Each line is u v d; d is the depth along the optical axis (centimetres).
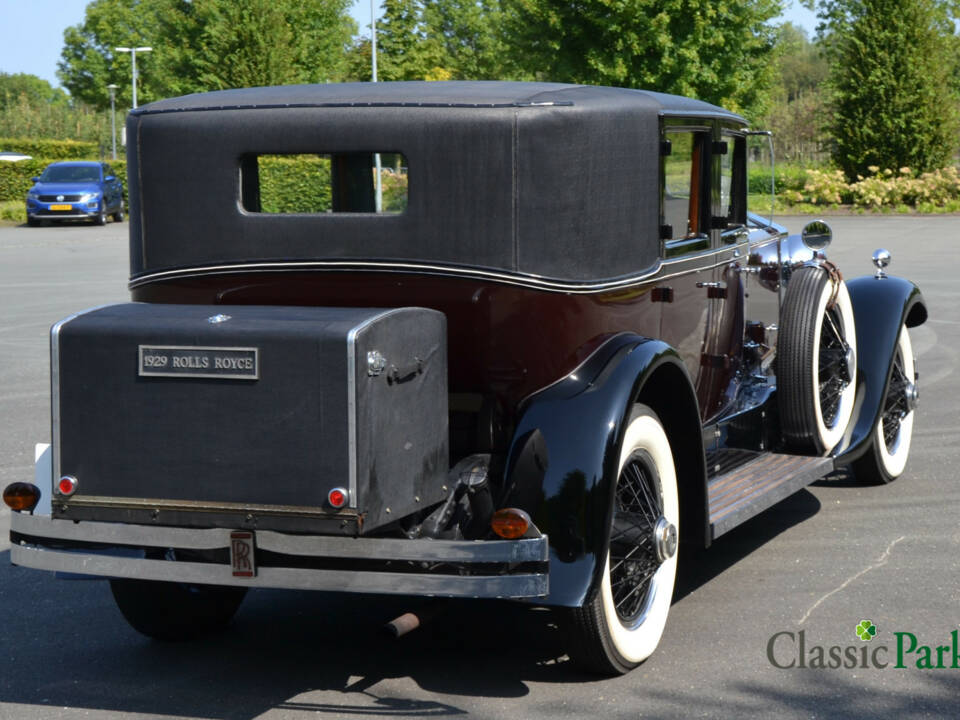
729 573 522
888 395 664
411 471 355
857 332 638
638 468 411
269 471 340
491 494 388
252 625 477
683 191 484
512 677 412
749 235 595
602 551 373
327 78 4688
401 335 349
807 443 573
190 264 424
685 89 3494
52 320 1395
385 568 369
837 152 3756
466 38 7606
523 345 395
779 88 5306
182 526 354
